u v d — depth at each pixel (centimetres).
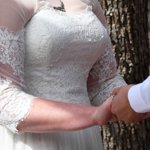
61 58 261
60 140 263
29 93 260
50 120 242
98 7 295
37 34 254
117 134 401
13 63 248
